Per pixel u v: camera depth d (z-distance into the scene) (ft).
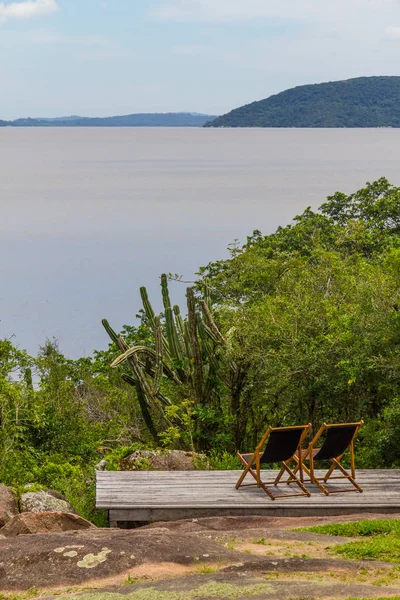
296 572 22.36
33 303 318.65
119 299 330.54
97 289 353.31
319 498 35.17
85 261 432.66
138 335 92.22
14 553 23.16
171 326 63.52
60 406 66.44
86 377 78.59
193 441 61.31
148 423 63.26
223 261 97.50
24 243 508.94
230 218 604.49
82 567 22.33
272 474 39.01
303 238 114.62
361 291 54.13
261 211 640.58
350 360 50.34
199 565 22.94
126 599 19.43
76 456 60.44
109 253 458.91
